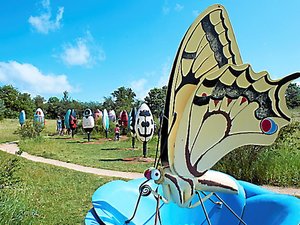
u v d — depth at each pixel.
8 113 58.53
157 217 3.92
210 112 3.46
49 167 13.27
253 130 3.57
